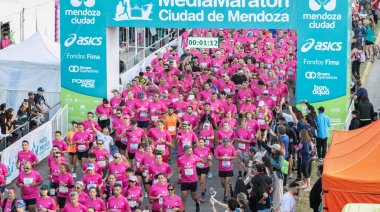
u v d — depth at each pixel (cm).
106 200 3975
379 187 3228
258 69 6006
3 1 6209
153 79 5747
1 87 5519
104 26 5372
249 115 4547
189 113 4831
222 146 4216
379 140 3547
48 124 5031
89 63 5419
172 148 4834
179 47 7181
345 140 3809
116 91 5122
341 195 3275
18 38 6391
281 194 3900
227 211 3791
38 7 6625
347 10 5072
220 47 6291
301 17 5122
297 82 5175
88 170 3962
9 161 4562
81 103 5456
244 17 5184
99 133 4478
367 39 7269
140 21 5319
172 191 3762
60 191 4016
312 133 4544
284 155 4056
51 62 5544
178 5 5253
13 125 4909
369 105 4991
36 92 5509
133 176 3853
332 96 5141
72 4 5384
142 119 5009
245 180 4175
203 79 5719
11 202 3772
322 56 5128
